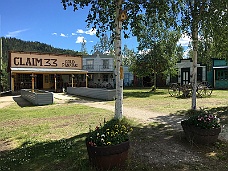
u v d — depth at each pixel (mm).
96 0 7039
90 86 36156
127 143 4027
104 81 37469
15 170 4055
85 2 6902
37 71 24938
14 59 26891
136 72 22844
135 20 7133
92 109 11242
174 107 11070
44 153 4840
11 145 5695
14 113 10820
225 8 7770
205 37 8625
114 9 7477
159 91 22953
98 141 3928
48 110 11430
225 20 7957
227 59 10305
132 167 4027
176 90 19266
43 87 29641
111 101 15062
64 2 6934
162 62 21484
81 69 31953
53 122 8266
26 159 4527
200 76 28250
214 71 26812
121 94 7449
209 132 4988
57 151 4895
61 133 6598
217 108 10312
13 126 7855
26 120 8875
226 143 5219
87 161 4258
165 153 4699
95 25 7449
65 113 10219
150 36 21000
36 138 6160
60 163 4285
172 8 7602
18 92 24562
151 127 6855
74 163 4230
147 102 13664
